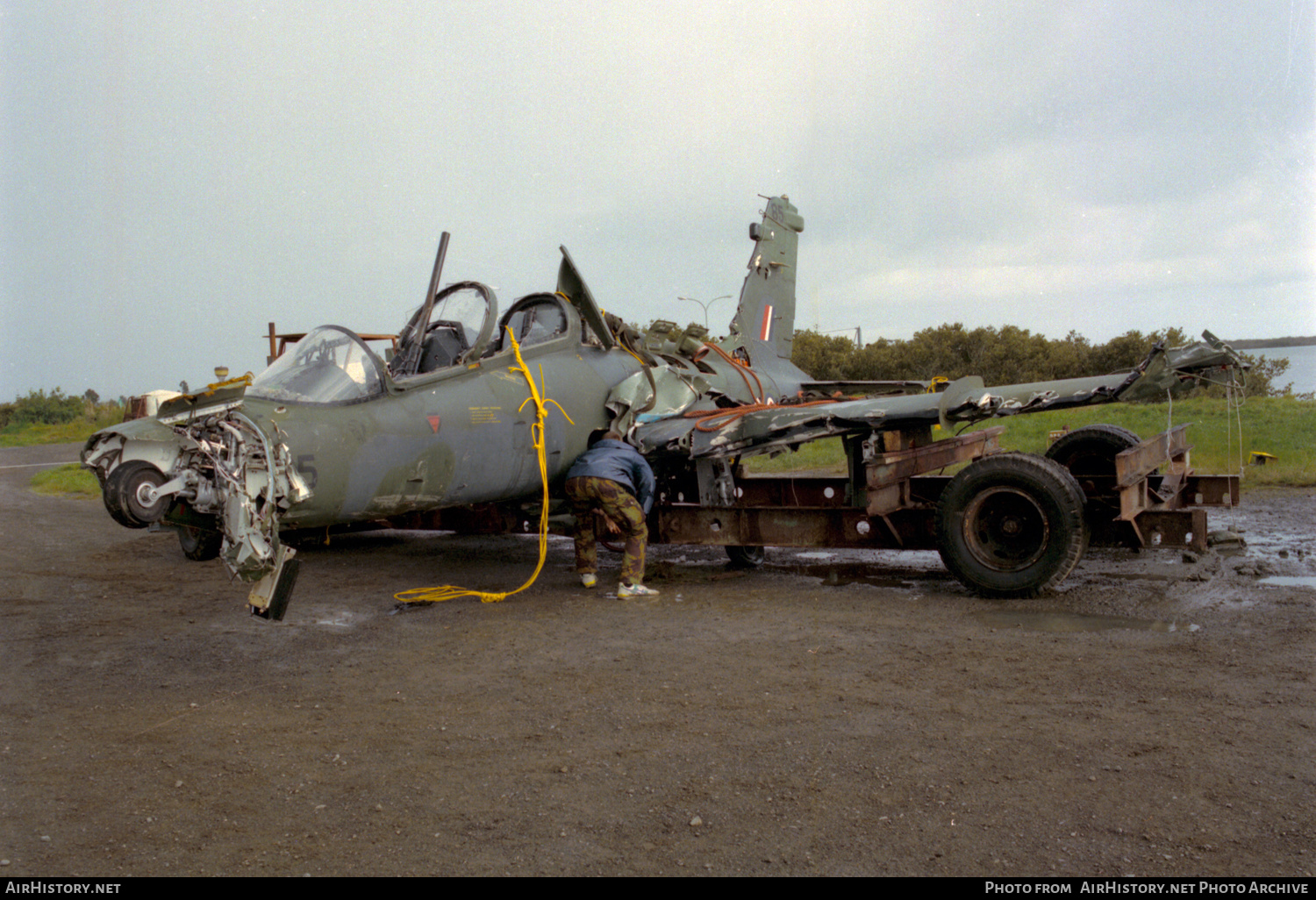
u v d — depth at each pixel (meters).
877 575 7.16
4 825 2.77
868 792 2.93
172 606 6.29
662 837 2.65
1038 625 5.18
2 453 28.14
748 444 7.00
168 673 4.57
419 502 5.80
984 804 2.81
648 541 7.48
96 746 3.50
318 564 8.17
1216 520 9.03
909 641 4.86
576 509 6.71
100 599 6.55
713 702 3.91
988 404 6.36
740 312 11.55
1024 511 6.07
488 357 6.56
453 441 5.88
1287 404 21.33
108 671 4.61
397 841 2.65
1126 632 4.91
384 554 8.78
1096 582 6.43
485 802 2.92
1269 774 2.96
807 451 18.50
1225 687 3.86
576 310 7.57
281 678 4.46
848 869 2.42
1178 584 6.26
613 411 7.36
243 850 2.60
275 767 3.26
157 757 3.37
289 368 5.30
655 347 9.03
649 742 3.44
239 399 4.46
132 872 2.46
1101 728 3.43
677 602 6.18
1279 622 5.02
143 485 4.52
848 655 4.60
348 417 5.25
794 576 7.19
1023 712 3.64
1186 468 7.63
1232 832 2.58
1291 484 11.65
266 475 4.64
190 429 4.55
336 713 3.89
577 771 3.17
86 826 2.76
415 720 3.78
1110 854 2.48
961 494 6.09
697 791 2.97
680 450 7.10
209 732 3.65
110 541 9.64
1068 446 8.59
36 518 11.77
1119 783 2.93
